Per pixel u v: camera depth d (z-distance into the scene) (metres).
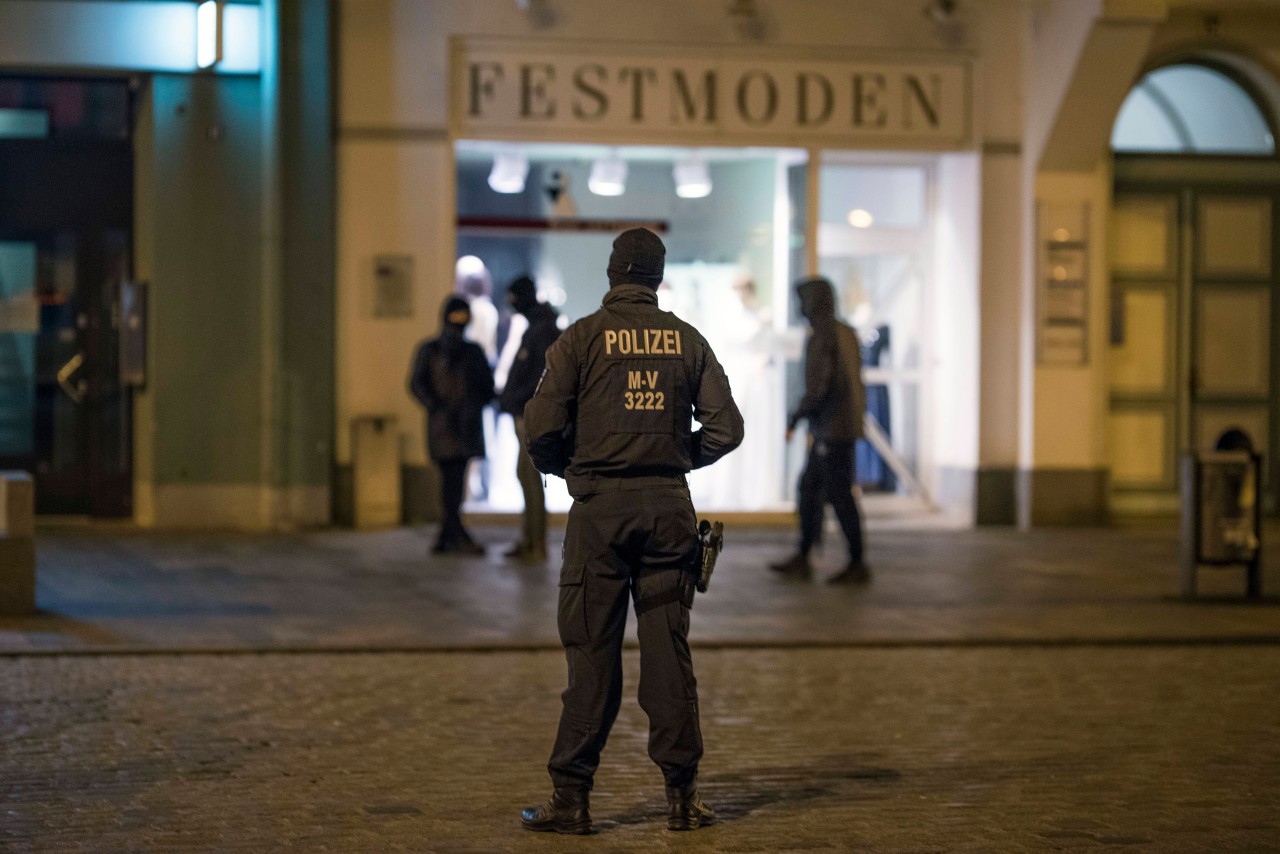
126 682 21.53
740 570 34.16
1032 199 42.12
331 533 39.34
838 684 22.20
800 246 42.44
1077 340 42.50
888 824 14.85
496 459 41.62
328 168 40.19
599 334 14.70
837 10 41.78
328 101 40.16
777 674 22.94
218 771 16.72
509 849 13.87
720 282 42.53
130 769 16.75
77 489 40.47
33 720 19.11
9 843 13.95
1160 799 15.98
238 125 40.03
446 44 40.69
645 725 19.59
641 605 14.77
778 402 42.94
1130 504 44.22
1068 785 16.53
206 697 20.62
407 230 40.91
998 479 42.75
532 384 33.66
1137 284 44.22
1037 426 42.31
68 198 40.09
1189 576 30.00
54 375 40.22
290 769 16.86
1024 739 18.80
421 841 14.10
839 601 29.70
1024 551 37.75
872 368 44.31
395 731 18.80
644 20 41.19
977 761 17.64
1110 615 28.31
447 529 35.59
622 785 16.45
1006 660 24.34
